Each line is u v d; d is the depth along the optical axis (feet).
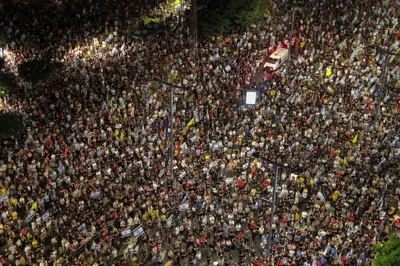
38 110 319.47
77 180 274.57
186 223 255.29
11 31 383.24
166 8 411.13
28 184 271.69
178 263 244.01
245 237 253.44
